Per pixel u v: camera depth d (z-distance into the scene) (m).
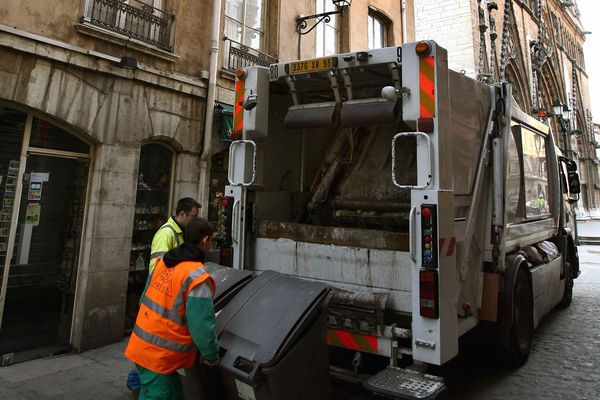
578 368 4.97
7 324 5.14
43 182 5.46
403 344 3.49
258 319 2.77
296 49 9.47
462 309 3.79
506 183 4.64
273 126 4.78
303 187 5.24
